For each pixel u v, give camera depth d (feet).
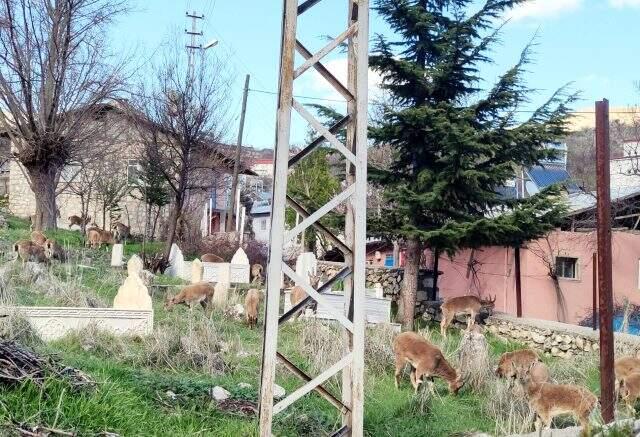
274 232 18.93
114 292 54.03
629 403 35.22
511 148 61.62
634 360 37.73
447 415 32.30
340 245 19.93
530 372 35.58
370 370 40.27
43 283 49.70
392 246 102.17
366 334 46.29
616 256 80.53
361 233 19.45
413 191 62.39
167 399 26.27
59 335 38.22
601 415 30.12
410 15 60.49
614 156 105.70
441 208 62.90
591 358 50.44
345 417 19.79
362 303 19.36
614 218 80.79
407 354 37.37
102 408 21.21
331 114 61.67
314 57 19.45
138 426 21.80
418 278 72.13
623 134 115.55
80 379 22.90
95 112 87.76
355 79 19.83
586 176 106.73
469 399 36.40
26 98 80.53
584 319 77.46
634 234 81.76
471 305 59.72
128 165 107.96
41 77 81.41
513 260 80.64
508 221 59.67
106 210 113.29
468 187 61.87
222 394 28.53
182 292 50.62
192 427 23.58
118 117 91.09
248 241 106.83
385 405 33.04
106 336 37.73
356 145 19.61
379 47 61.82
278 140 19.08
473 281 84.48
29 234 79.00
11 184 133.28
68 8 80.02
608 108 32.48
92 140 86.69
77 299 45.62
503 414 32.55
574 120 81.46
